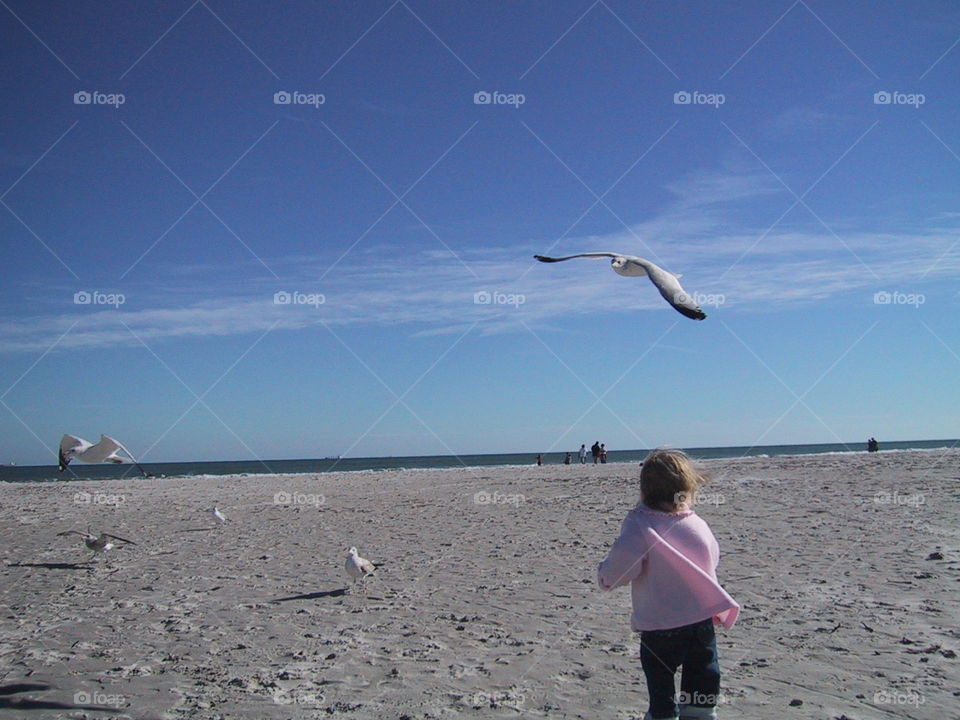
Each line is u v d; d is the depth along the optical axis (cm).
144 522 2156
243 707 602
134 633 858
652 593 448
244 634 840
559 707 586
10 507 2839
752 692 598
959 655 663
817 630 756
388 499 2598
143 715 588
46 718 583
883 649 690
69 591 1141
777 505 1752
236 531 1858
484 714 575
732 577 1016
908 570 1005
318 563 1320
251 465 13325
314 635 827
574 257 685
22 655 769
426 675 673
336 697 622
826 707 562
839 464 2817
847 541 1242
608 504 2030
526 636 790
